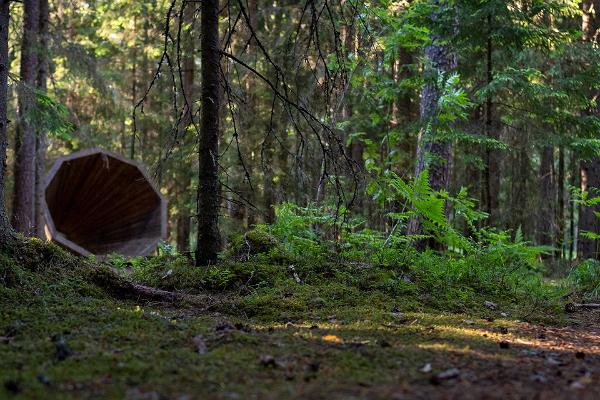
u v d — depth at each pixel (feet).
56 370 8.64
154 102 62.54
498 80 31.68
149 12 55.52
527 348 11.53
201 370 8.87
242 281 17.79
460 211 24.58
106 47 64.54
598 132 35.81
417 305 16.29
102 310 13.42
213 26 17.81
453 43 31.32
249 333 12.07
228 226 41.29
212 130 18.15
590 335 13.88
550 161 59.82
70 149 65.51
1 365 8.84
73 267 16.20
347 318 14.19
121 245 45.47
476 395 7.73
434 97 32.71
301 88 33.27
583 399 7.63
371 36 22.50
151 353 9.89
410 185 22.02
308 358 9.87
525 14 30.48
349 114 40.91
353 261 20.84
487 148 32.09
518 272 21.93
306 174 20.12
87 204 46.21
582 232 28.55
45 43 43.01
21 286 14.39
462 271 20.12
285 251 20.30
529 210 56.65
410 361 9.86
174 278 17.75
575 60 43.98
